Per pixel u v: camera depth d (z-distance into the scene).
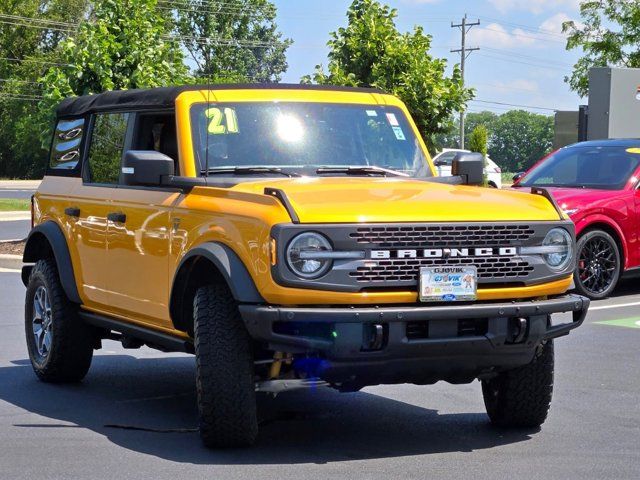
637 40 37.59
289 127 7.51
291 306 5.98
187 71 20.45
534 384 6.87
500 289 6.29
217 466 6.11
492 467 6.10
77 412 7.69
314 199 6.23
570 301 6.46
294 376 6.48
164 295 7.07
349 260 5.99
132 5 19.89
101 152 8.35
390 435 6.93
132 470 6.04
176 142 7.50
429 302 6.10
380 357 6.00
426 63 21.36
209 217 6.56
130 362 9.91
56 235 8.59
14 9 87.50
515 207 6.49
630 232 14.29
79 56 19.70
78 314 8.53
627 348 10.44
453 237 6.18
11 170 84.62
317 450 6.49
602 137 25.80
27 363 9.73
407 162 7.75
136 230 7.42
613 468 6.09
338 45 22.08
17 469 6.08
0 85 84.56
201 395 6.26
